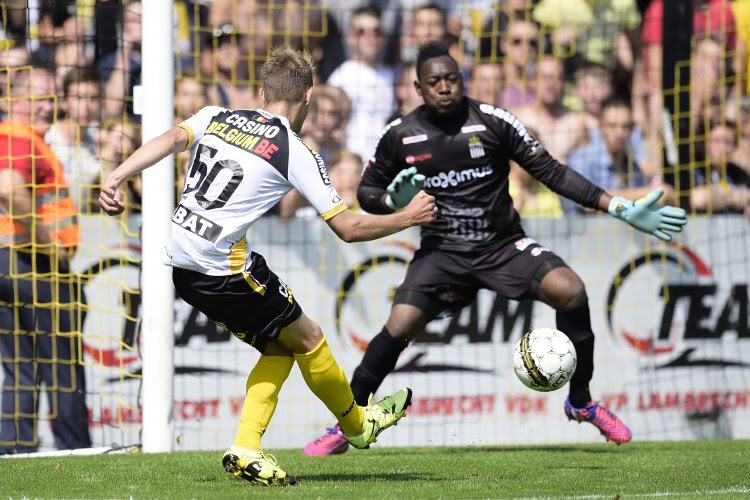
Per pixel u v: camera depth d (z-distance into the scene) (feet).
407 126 69.21
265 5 103.30
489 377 88.43
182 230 45.19
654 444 76.43
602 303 91.91
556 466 58.90
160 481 50.26
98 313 83.51
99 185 85.97
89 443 81.41
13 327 80.07
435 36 104.99
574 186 67.15
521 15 105.81
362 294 88.94
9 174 82.48
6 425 79.30
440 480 50.85
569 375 55.06
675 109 103.30
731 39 104.42
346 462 62.08
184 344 85.20
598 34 105.70
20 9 91.86
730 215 94.43
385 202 68.64
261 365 47.62
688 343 91.76
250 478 46.09
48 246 82.43
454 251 68.74
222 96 100.58
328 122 100.27
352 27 104.06
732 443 77.10
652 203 64.03
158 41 73.20
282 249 88.53
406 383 87.86
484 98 104.53
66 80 89.76
